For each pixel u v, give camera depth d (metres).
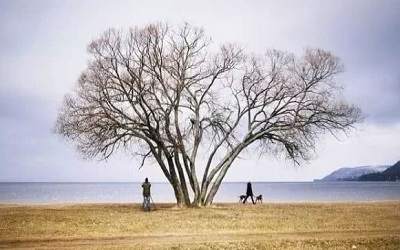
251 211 32.72
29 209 32.56
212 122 38.16
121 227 22.23
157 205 41.44
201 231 21.03
